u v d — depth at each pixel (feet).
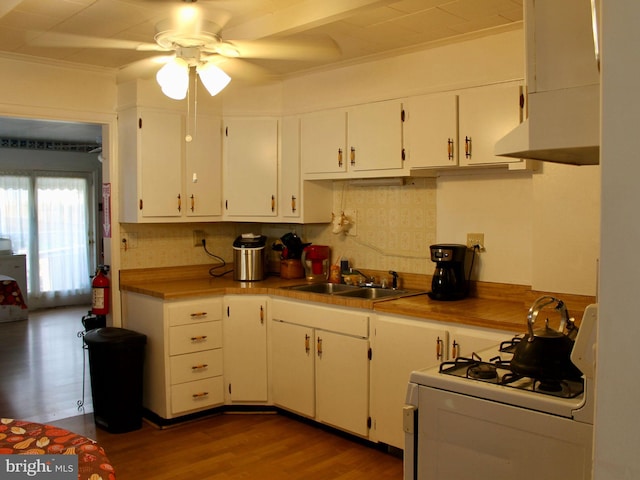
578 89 3.94
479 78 10.25
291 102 13.47
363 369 10.93
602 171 2.60
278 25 8.97
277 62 12.08
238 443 11.39
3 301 16.33
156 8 8.96
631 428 2.56
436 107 10.78
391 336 10.43
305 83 13.15
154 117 13.03
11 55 11.76
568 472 5.02
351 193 13.73
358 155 12.20
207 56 9.10
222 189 14.19
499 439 5.43
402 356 10.27
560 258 9.62
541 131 4.08
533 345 5.66
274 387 12.84
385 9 8.98
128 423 12.03
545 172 9.72
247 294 12.81
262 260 14.08
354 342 11.06
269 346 12.85
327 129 12.74
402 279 12.71
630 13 2.51
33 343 20.03
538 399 5.17
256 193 13.93
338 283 13.53
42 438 5.41
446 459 5.82
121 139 13.35
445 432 5.82
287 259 14.33
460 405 5.69
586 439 4.90
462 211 11.62
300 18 8.66
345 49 11.12
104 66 12.74
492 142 10.11
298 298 12.07
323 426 12.17
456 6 8.88
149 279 14.10
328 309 11.51
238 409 13.12
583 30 3.92
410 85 11.24
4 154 25.58
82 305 27.71
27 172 26.18
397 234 12.82
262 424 12.40
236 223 15.83
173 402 12.17
